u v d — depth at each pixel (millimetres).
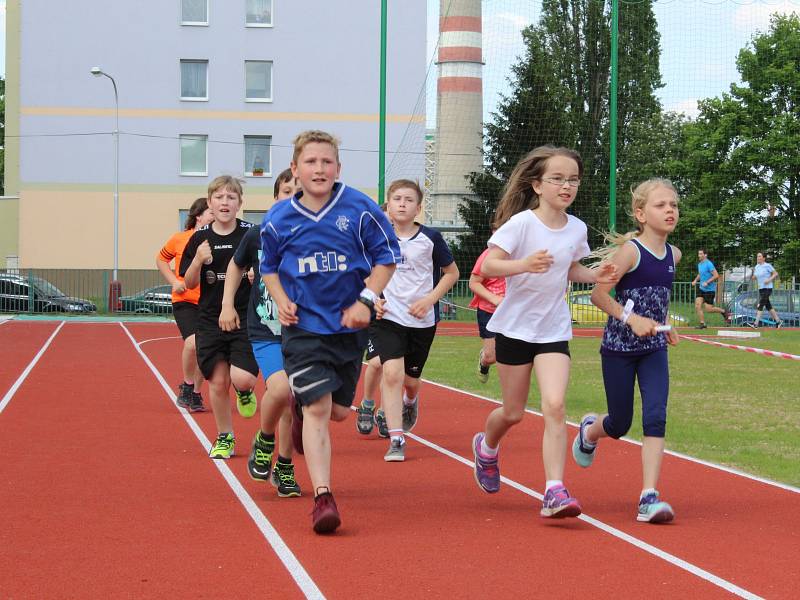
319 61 42500
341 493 6086
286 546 4781
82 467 6758
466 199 35625
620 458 7391
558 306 5461
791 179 43312
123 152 41594
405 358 7766
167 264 9406
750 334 21906
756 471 6926
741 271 44562
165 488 6105
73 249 41406
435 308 7680
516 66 36500
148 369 13602
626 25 37000
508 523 5316
